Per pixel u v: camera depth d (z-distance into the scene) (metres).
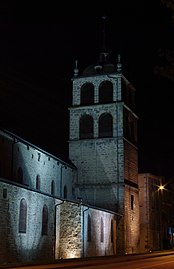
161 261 33.34
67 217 43.56
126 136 62.97
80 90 64.50
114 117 61.91
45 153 53.09
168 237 87.69
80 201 47.09
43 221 39.56
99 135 62.09
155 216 81.38
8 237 33.47
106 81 63.66
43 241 38.91
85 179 61.12
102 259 39.19
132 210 61.84
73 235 44.31
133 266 27.27
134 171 64.69
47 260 38.03
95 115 62.88
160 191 86.44
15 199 34.84
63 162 57.72
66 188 58.62
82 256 45.06
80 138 62.84
